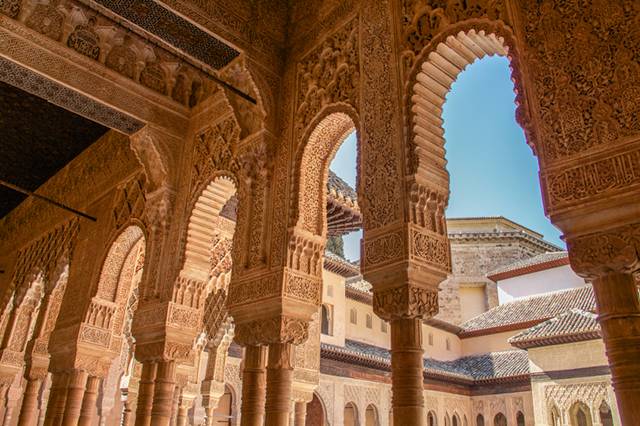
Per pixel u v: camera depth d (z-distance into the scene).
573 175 3.20
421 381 3.84
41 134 10.20
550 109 3.46
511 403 20.33
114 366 16.62
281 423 4.75
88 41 7.16
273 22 6.47
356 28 5.54
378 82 4.95
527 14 3.84
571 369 15.20
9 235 13.06
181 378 9.86
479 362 22.66
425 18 4.77
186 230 7.02
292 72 6.22
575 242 3.09
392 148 4.54
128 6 5.54
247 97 5.98
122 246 8.77
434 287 4.15
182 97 8.12
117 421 16.83
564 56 3.50
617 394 2.69
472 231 31.61
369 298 20.42
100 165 10.02
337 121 5.55
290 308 5.08
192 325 6.75
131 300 14.46
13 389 14.95
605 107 3.20
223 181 7.01
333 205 9.13
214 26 5.82
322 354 16.27
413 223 4.17
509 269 24.86
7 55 6.27
